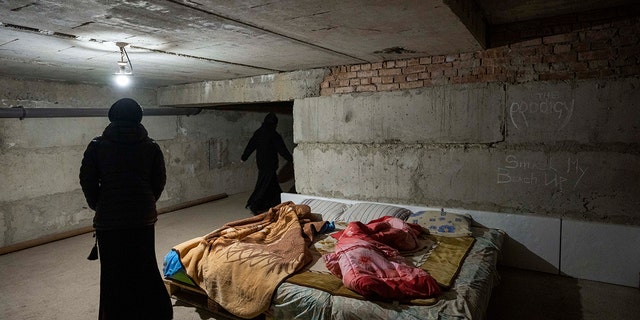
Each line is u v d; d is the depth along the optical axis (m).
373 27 2.70
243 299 2.55
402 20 2.53
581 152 3.24
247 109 7.86
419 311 2.10
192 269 2.85
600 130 3.15
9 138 4.52
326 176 4.58
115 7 2.20
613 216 3.18
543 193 3.43
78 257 4.20
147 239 2.42
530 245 3.47
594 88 3.13
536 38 3.36
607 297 2.96
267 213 3.85
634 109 3.02
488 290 2.50
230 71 4.67
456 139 3.74
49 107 4.89
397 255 2.79
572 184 3.30
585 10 3.14
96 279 3.58
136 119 2.45
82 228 5.15
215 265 2.77
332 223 3.65
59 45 3.13
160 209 6.06
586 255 3.26
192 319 2.79
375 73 4.15
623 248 3.12
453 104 3.72
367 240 2.88
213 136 7.16
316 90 4.55
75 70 4.32
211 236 3.16
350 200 4.43
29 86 4.71
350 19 2.50
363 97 4.20
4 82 4.49
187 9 2.26
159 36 2.89
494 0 2.87
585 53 3.19
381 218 3.52
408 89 3.94
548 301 2.92
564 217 3.36
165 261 3.06
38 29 2.64
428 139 3.88
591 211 3.26
